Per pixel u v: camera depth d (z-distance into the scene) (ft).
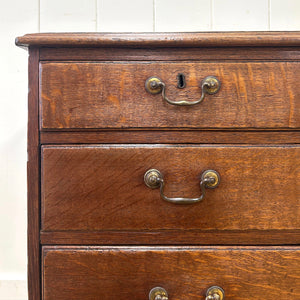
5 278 3.42
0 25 3.45
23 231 3.48
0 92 3.45
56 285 1.90
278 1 3.48
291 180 1.91
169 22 3.50
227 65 1.92
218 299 1.84
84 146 1.92
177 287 1.90
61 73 1.91
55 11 3.49
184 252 1.91
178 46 1.91
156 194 1.91
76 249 1.91
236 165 1.91
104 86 1.91
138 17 3.49
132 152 1.91
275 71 1.91
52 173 1.91
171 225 1.91
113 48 1.92
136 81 1.92
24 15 3.48
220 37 1.87
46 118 1.91
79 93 1.91
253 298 1.90
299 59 1.93
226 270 1.90
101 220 1.91
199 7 3.49
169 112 1.92
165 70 1.92
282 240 1.92
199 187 1.91
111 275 1.90
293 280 1.90
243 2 3.49
